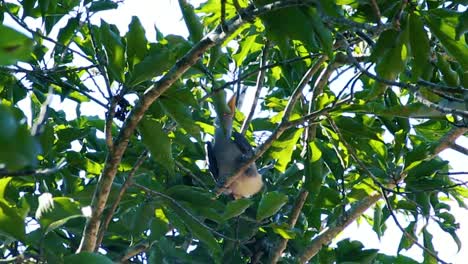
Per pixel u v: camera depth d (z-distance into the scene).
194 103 7.77
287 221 11.66
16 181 10.03
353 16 7.47
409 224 11.23
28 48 2.67
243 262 11.03
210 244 8.90
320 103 10.26
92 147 12.65
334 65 10.03
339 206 11.27
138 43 7.50
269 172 13.62
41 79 10.37
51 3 9.78
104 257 6.39
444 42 7.02
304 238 12.00
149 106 8.09
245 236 11.27
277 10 6.68
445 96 7.40
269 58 12.34
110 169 8.05
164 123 10.67
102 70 7.88
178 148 12.84
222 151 12.34
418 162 10.46
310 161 10.65
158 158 7.95
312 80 11.72
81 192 9.03
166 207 9.50
